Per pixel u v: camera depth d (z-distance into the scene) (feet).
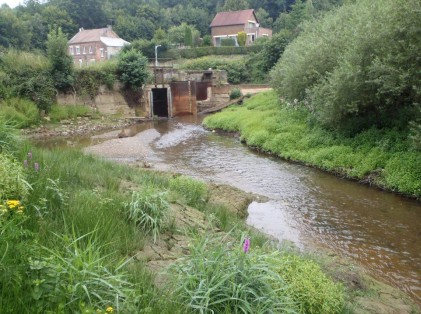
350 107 47.34
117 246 15.16
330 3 204.03
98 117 101.24
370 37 43.45
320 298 13.55
